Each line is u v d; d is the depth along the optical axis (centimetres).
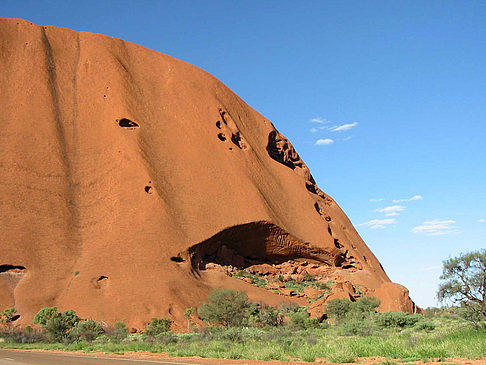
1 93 6750
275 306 5397
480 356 1198
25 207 5719
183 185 6738
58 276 5159
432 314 4669
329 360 1334
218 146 7456
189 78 8319
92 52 7919
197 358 1554
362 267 7862
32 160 6209
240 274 6469
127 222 5875
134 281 5116
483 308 1744
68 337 3262
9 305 4662
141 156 6619
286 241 7131
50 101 6981
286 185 8200
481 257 1778
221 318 4450
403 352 1350
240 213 6725
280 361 1373
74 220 5934
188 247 5875
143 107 7481
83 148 6756
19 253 5219
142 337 3350
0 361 1523
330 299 5369
